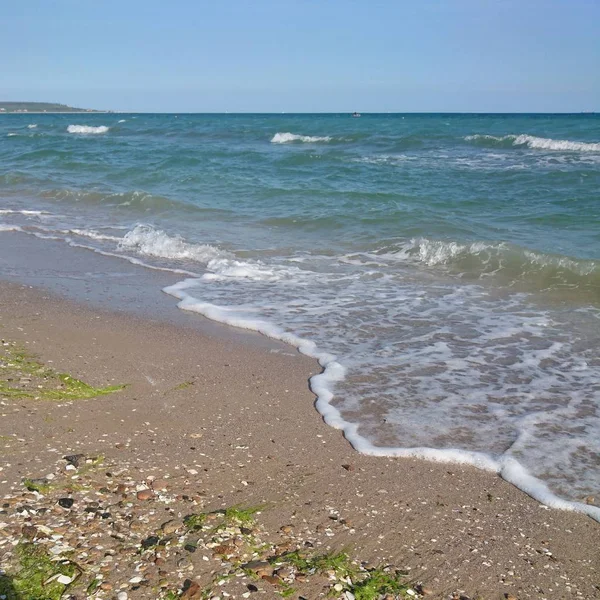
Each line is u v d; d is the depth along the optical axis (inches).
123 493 142.3
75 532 125.0
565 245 436.5
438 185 687.1
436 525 143.3
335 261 414.9
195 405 200.8
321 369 237.5
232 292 340.8
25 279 359.3
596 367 241.9
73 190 681.0
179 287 348.2
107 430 175.3
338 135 1354.6
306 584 117.3
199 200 629.6
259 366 238.7
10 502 132.6
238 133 1574.8
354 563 126.2
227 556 122.6
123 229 506.3
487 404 209.6
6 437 162.7
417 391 218.7
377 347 260.8
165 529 129.3
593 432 191.3
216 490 149.4
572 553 136.4
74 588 109.7
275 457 169.8
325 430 189.2
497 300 332.2
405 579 123.3
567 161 866.8
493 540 139.0
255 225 519.8
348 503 149.4
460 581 124.2
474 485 162.7
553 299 333.1
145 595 109.4
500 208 561.6
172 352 249.3
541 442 185.0
